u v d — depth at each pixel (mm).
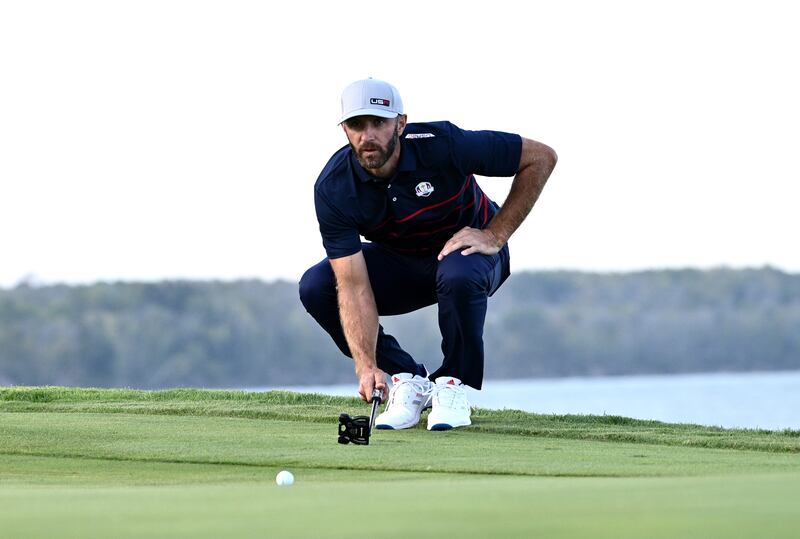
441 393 23156
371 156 22172
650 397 136625
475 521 8891
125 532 8617
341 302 23859
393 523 8844
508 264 25922
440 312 23609
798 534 8234
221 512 9609
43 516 9547
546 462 16469
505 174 23984
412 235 24188
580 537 8133
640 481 12039
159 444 19031
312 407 25969
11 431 20797
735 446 19922
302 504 10086
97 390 30281
